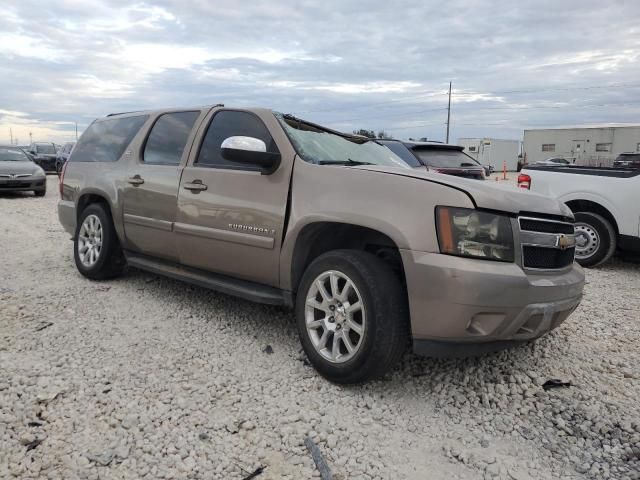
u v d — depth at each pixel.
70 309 4.57
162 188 4.55
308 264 3.70
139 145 5.06
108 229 5.27
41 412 2.94
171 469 2.53
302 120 4.26
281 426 2.90
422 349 3.06
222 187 4.06
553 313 3.18
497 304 2.92
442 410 3.13
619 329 4.50
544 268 3.27
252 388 3.29
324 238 3.68
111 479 2.45
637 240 6.57
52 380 3.29
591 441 2.86
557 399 3.29
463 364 3.71
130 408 3.01
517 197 3.27
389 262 3.47
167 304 4.79
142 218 4.76
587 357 3.91
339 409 3.08
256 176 3.88
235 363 3.62
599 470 2.62
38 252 6.92
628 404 3.23
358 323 3.26
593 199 6.84
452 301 2.91
